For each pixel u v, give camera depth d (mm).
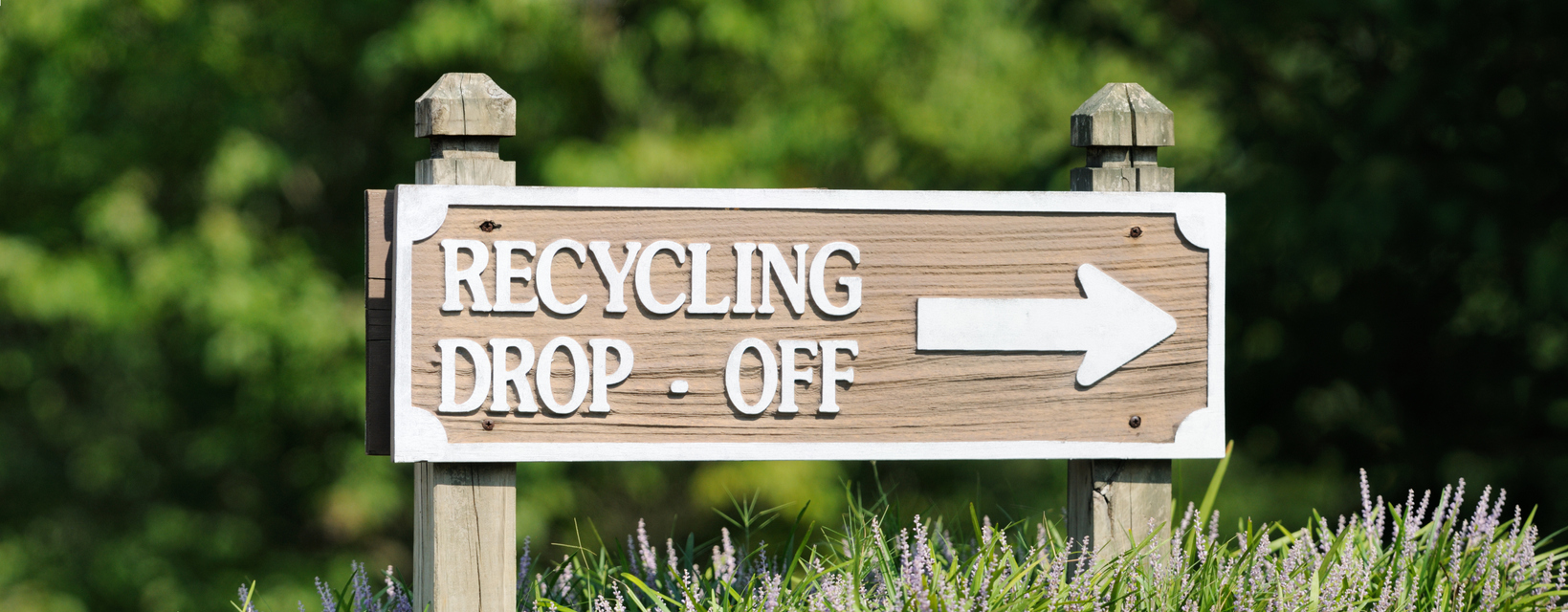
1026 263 2418
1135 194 2441
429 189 2258
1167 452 2449
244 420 7758
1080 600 2293
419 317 2262
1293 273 5234
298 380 7145
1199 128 8367
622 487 8172
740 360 2352
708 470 7547
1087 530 2506
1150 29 6395
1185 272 2455
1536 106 4840
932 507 2965
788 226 2361
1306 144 5289
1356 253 5051
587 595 2613
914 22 7645
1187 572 2428
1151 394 2449
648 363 2326
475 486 2309
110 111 7457
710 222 2342
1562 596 2615
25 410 8227
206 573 7688
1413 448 5469
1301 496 9367
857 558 2375
